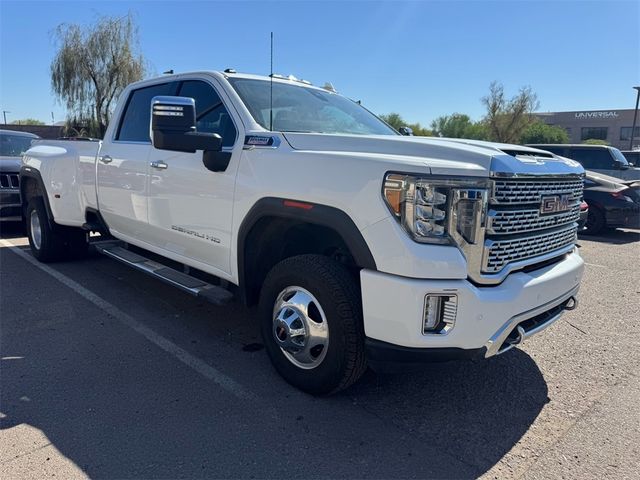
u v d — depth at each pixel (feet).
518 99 148.15
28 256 23.07
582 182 12.17
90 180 17.88
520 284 9.50
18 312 15.67
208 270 13.20
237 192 11.59
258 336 14.23
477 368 12.62
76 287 18.28
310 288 10.25
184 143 11.00
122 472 8.38
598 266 25.26
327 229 11.08
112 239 18.85
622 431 10.00
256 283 12.19
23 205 22.65
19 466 8.46
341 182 9.52
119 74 95.71
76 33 94.63
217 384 11.37
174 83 14.71
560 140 172.55
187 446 9.11
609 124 229.04
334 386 10.32
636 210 34.86
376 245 9.05
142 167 14.92
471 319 8.84
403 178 8.75
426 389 11.43
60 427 9.59
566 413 10.62
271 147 11.07
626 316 17.08
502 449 9.32
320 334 10.32
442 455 9.08
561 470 8.76
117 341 13.64
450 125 199.11
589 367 12.92
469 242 8.90
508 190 9.23
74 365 12.17
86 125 95.71
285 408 10.41
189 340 13.83
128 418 9.93
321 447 9.19
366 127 14.53
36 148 21.61
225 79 13.14
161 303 16.76
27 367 12.01
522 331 9.75
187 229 13.38
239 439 9.35
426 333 8.80
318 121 13.44
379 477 8.45
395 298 8.87
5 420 9.78
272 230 11.80
